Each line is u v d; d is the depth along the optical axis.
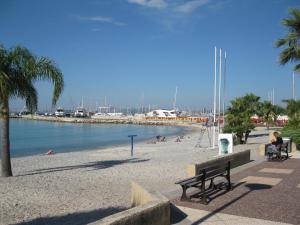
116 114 184.62
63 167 20.23
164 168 18.45
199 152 28.17
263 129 64.25
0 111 16.33
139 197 8.77
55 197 12.11
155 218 6.88
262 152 20.75
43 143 51.44
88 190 13.26
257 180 12.64
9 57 15.66
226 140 22.00
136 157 25.34
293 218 8.12
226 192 10.71
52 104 17.00
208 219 8.04
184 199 9.57
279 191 10.88
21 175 17.09
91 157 26.06
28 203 11.33
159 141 48.22
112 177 15.98
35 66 15.98
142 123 130.25
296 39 24.67
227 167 11.08
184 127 108.94
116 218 5.98
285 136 23.41
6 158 16.53
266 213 8.52
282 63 25.44
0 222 9.41
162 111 162.25
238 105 34.28
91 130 91.25
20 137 64.19
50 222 9.38
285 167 15.73
